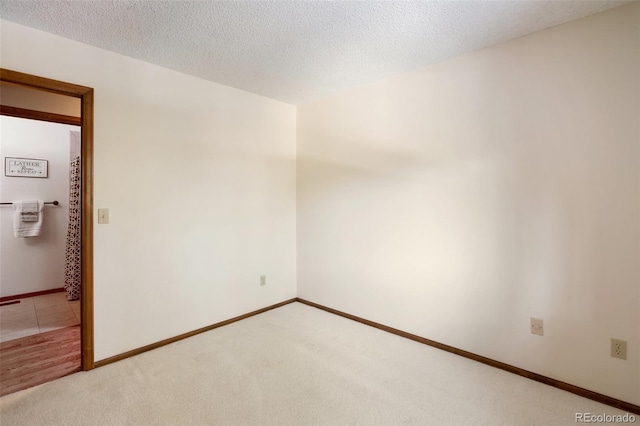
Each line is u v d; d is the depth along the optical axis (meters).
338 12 1.80
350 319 3.14
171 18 1.86
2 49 1.86
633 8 1.72
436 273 2.53
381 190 2.87
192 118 2.73
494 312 2.24
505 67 2.15
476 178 2.30
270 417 1.72
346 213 3.16
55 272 4.14
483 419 1.71
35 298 3.88
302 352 2.45
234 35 2.05
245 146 3.14
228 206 3.02
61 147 4.18
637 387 1.76
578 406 1.81
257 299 3.29
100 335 2.25
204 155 2.82
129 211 2.37
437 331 2.54
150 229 2.49
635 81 1.73
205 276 2.85
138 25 1.93
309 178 3.52
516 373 2.14
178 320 2.67
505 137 2.16
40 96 2.48
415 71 2.60
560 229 1.97
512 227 2.15
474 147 2.30
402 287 2.74
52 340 2.71
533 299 2.08
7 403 1.83
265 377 2.11
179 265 2.67
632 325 1.76
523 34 2.05
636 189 1.74
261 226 3.31
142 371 2.17
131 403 1.83
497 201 2.21
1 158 3.78
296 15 1.83
